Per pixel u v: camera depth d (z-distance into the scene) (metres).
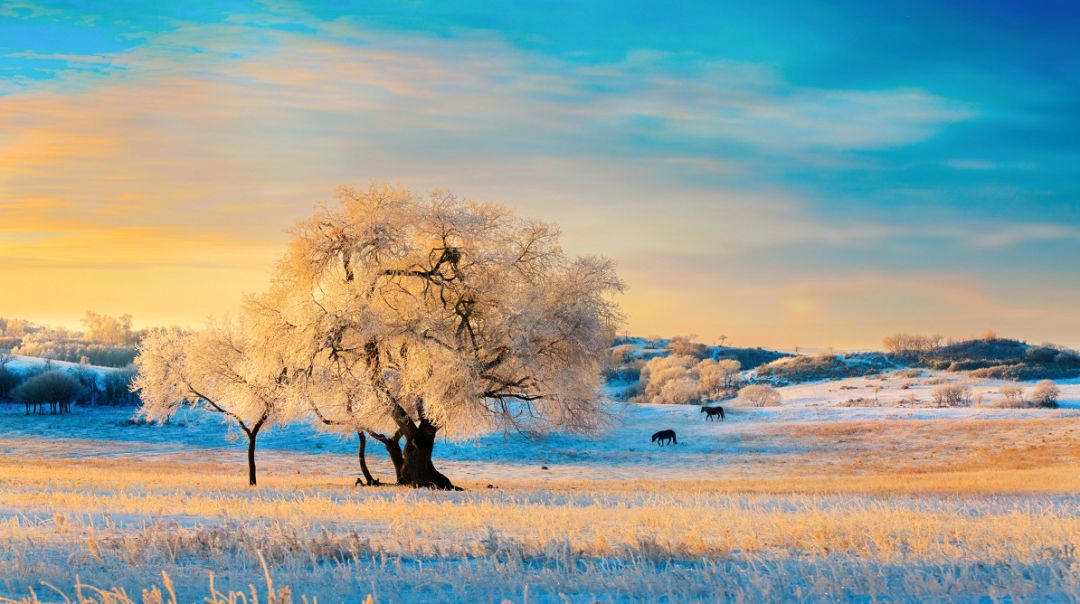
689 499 25.00
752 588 9.24
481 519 16.14
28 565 10.23
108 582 9.42
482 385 33.62
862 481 46.34
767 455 72.81
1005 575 10.33
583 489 36.44
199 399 39.62
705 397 152.25
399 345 33.88
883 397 145.00
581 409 35.56
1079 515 19.95
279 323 34.16
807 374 190.00
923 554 11.75
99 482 35.16
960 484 42.25
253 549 11.12
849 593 9.38
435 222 34.06
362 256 33.97
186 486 32.84
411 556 11.55
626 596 9.27
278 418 37.34
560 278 35.31
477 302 34.69
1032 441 70.88
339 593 9.12
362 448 37.56
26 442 86.81
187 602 8.74
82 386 127.69
